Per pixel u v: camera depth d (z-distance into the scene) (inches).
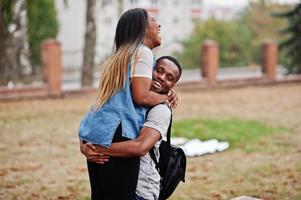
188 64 1385.3
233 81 1010.7
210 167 377.7
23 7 919.7
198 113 663.1
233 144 458.9
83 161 404.5
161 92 153.8
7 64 894.4
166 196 157.8
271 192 312.0
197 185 330.6
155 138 146.5
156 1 1758.1
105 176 147.9
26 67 1019.9
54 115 643.5
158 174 153.6
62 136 506.6
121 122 144.7
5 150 443.8
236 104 758.5
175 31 1802.4
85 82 904.9
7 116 633.6
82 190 322.3
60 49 819.4
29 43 1177.4
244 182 337.4
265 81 1053.8
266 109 701.9
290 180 339.3
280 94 889.5
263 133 514.3
